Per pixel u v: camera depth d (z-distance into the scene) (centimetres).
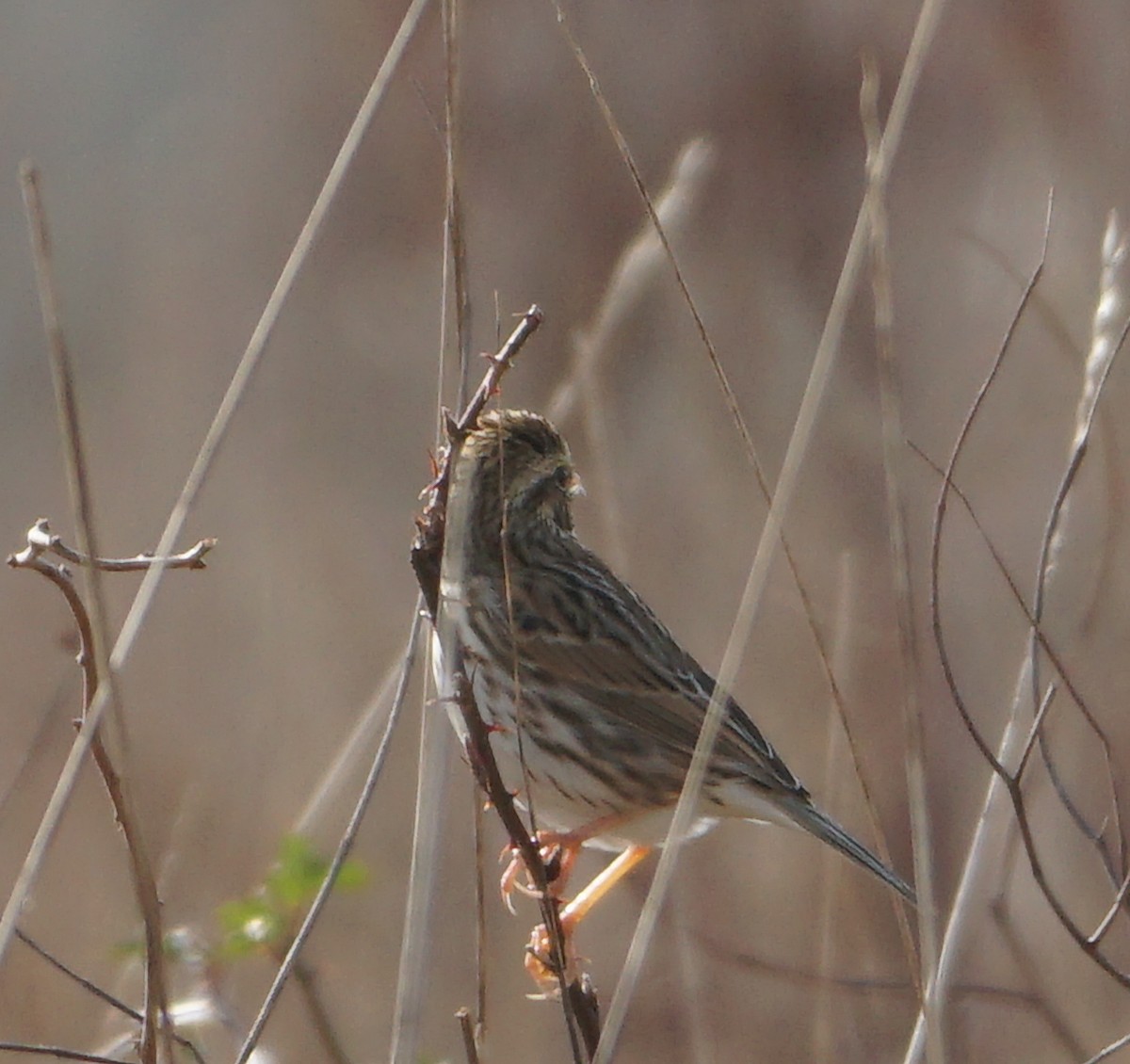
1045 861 1116
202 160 1984
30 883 644
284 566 1480
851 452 1434
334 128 1941
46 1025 1066
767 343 1595
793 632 1303
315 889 750
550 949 687
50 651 1371
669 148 1819
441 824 715
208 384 1744
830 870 909
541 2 1916
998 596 1327
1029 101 1755
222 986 869
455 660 656
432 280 1792
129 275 1875
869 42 1839
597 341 953
